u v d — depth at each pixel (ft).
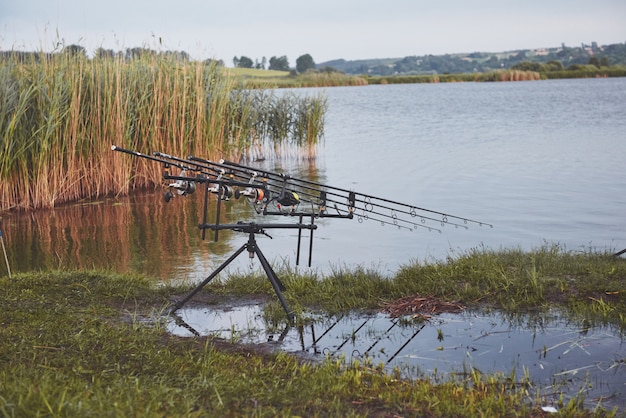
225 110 72.13
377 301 27.63
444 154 88.07
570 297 26.55
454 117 152.05
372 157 86.33
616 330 23.85
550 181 65.26
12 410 14.20
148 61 65.67
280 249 42.19
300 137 85.66
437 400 17.56
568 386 19.62
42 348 20.04
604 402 18.51
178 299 28.25
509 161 79.71
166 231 47.50
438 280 28.94
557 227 46.88
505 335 23.77
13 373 17.26
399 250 41.63
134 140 62.75
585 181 64.64
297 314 25.85
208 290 29.53
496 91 269.23
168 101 63.31
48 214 53.21
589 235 44.50
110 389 16.52
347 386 18.51
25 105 53.98
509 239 43.88
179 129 64.95
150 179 63.67
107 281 29.53
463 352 22.47
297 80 292.61
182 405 15.94
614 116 140.36
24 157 54.08
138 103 61.62
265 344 23.25
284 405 16.81
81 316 24.36
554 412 17.43
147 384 17.51
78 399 15.33
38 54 55.83
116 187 60.49
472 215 51.60
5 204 53.62
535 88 282.56
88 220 51.21
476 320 25.29
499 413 17.16
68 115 56.75
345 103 211.41
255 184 24.53
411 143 102.37
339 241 44.32
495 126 127.34
